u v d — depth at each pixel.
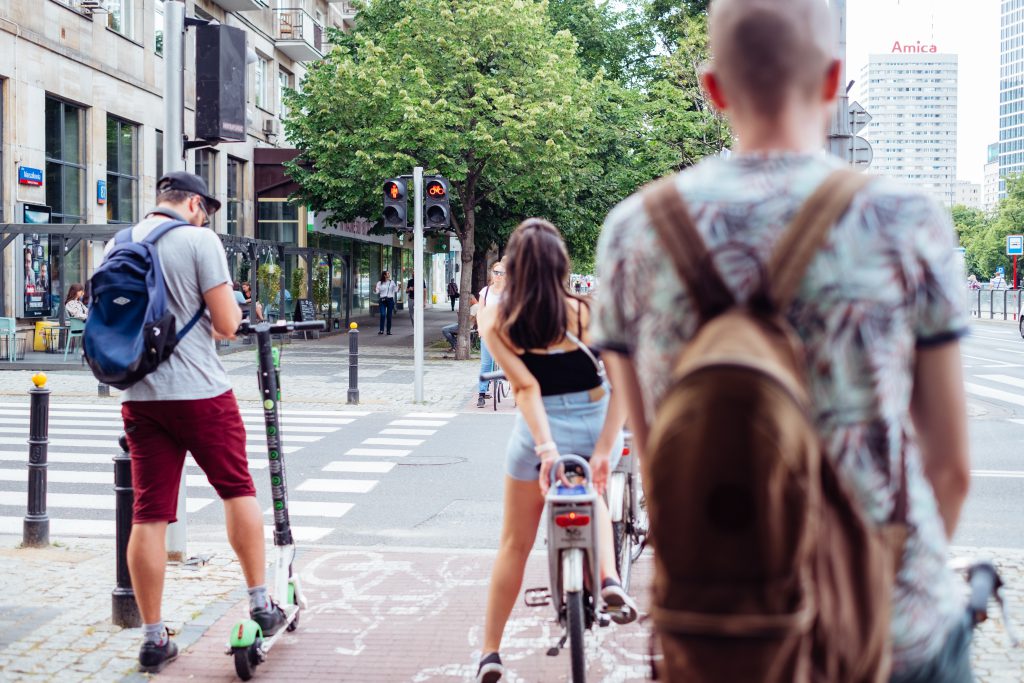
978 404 16.14
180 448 4.55
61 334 22.97
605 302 1.62
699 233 1.48
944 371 1.49
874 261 1.42
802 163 1.49
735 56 1.55
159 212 4.69
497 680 4.06
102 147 26.56
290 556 4.90
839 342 1.42
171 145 6.40
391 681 4.47
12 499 8.80
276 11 39.25
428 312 57.28
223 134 6.40
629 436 5.36
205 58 6.38
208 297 4.45
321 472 10.18
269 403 4.77
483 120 24.53
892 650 1.50
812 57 1.54
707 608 1.29
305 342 30.84
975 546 7.15
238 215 35.78
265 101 38.91
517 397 4.02
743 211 1.46
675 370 1.50
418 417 14.63
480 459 10.96
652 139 31.12
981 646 4.80
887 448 1.44
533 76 25.02
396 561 6.61
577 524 3.73
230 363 23.19
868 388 1.43
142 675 4.48
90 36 25.95
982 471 10.23
